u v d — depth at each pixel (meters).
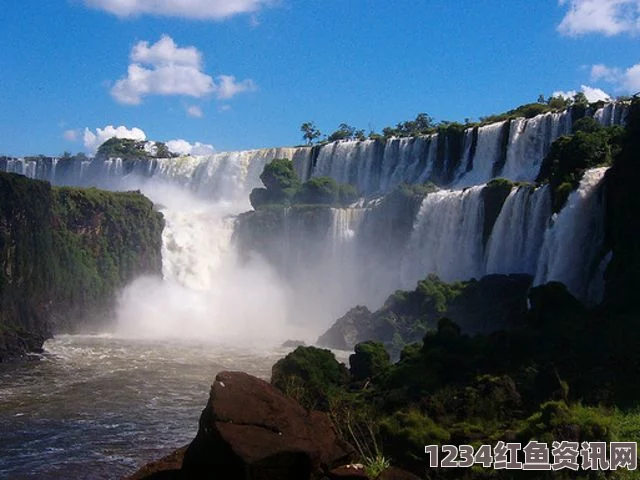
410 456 22.73
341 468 11.26
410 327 52.56
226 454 10.52
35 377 43.91
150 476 12.20
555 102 82.38
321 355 34.62
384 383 30.98
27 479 26.31
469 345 32.62
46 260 60.91
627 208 39.97
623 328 30.47
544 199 52.75
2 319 54.78
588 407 24.42
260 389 11.71
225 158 101.38
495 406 25.84
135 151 143.00
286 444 10.62
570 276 46.38
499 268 56.34
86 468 27.50
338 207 76.31
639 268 34.28
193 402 38.06
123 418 34.72
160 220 75.56
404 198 69.50
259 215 78.38
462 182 76.06
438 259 63.75
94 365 47.97
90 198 68.31
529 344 30.58
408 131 115.06
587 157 51.19
